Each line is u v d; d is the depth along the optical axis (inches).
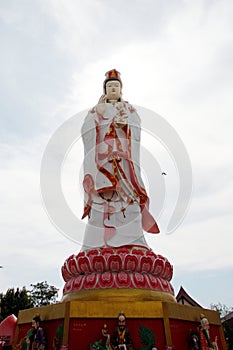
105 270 676.7
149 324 580.1
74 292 669.9
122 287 650.8
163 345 561.9
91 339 561.6
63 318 582.2
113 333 564.4
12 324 769.6
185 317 626.8
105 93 964.6
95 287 657.0
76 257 711.1
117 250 701.3
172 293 714.2
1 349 732.7
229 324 1831.9
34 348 581.3
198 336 607.2
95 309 585.3
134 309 589.0
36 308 673.6
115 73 974.4
